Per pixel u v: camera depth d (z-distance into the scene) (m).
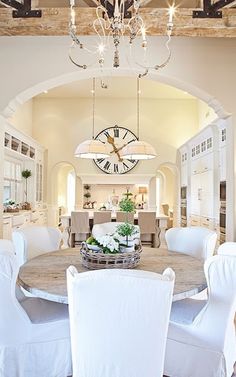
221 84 3.77
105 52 3.74
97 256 2.10
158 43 3.78
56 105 8.71
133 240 2.28
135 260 2.18
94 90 8.11
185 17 3.26
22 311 1.83
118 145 8.66
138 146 5.32
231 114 3.77
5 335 1.79
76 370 1.47
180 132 8.72
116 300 1.34
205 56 3.79
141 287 1.32
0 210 3.77
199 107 8.55
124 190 9.02
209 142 5.88
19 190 7.51
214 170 5.55
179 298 1.71
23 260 2.82
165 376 2.04
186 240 3.17
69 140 8.66
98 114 8.70
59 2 4.21
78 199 8.66
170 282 1.33
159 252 2.83
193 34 3.37
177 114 8.75
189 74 3.77
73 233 5.92
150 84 7.66
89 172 8.66
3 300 1.75
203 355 1.85
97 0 2.58
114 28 2.34
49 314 1.98
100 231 3.47
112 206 7.45
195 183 6.97
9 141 5.88
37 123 8.68
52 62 3.77
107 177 8.62
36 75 3.76
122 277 1.32
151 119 8.73
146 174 8.63
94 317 1.37
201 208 6.44
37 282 1.90
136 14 2.39
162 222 6.18
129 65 3.48
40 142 8.65
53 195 8.73
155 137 8.71
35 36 3.73
